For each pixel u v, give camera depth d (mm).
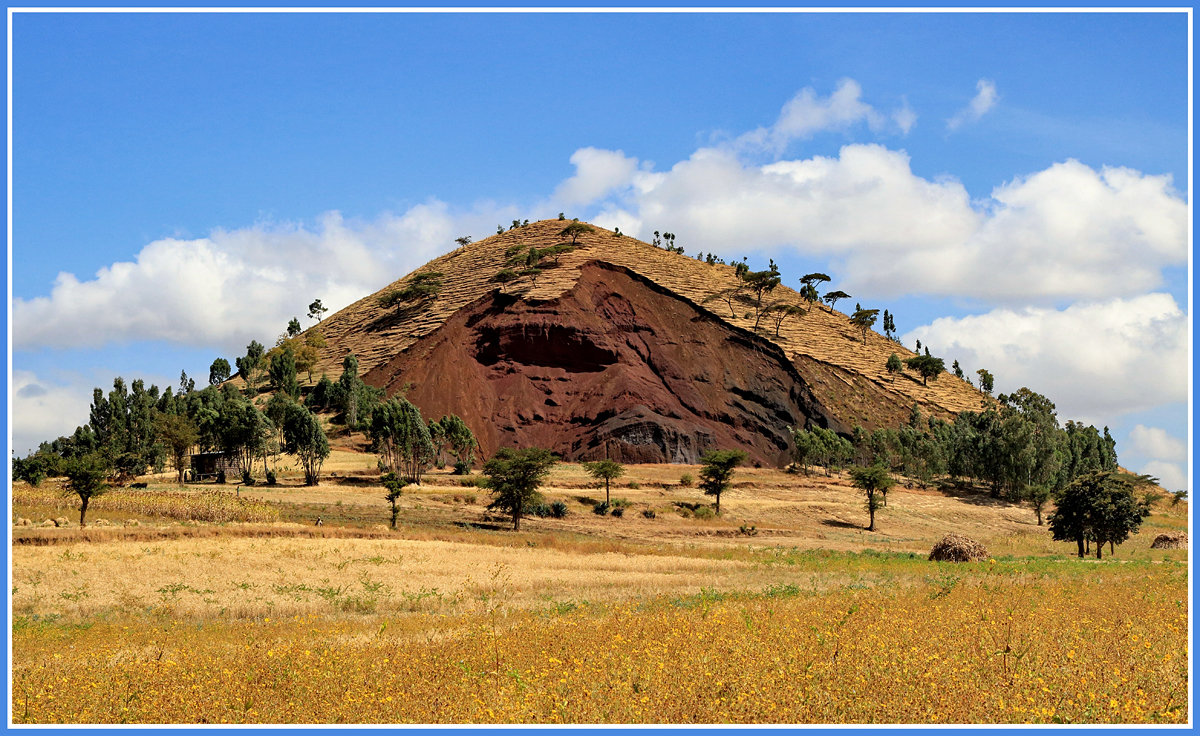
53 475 49125
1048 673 16750
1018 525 97562
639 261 189000
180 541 42125
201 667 18531
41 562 34031
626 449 127812
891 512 96312
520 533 61094
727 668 17000
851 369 169250
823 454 121938
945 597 29125
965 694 15211
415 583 34469
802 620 23016
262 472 96812
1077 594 29453
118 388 112000
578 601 30281
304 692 16359
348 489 82688
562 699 15070
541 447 133625
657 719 14180
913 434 135250
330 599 30984
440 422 118312
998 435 119000
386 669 17797
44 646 22109
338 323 190750
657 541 63531
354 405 126875
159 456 99250
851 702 15023
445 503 78375
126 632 24234
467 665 17891
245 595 31156
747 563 45000
